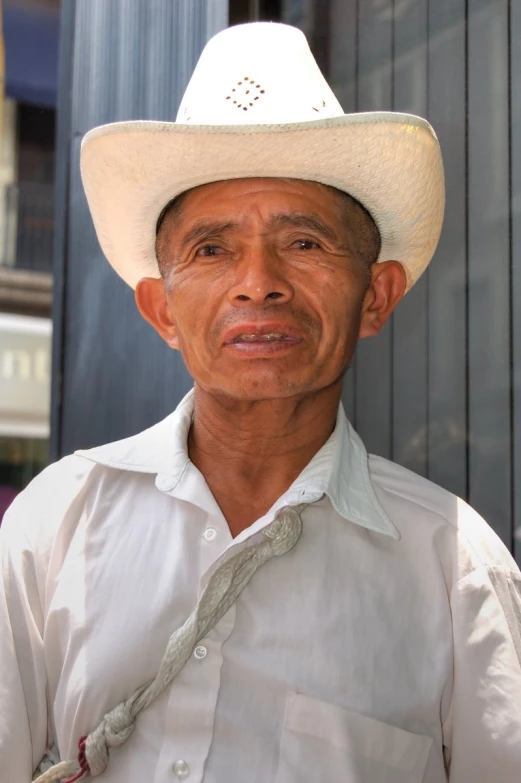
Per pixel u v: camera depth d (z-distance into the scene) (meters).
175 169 1.26
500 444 2.10
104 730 1.19
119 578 1.30
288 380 1.23
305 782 1.16
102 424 2.83
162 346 2.67
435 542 1.33
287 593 1.26
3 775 1.25
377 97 2.40
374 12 2.40
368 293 1.48
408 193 1.35
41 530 1.39
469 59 2.16
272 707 1.20
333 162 1.24
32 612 1.34
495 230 2.11
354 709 1.20
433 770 1.25
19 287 9.77
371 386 2.47
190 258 1.29
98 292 2.88
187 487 1.33
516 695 1.23
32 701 1.31
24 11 7.03
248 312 1.22
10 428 9.93
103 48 2.86
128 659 1.23
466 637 1.26
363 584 1.28
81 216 2.94
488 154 2.12
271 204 1.25
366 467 1.42
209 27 2.47
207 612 1.21
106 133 1.26
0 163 9.52
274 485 1.38
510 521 2.08
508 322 2.08
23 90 7.17
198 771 1.16
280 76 1.30
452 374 2.23
